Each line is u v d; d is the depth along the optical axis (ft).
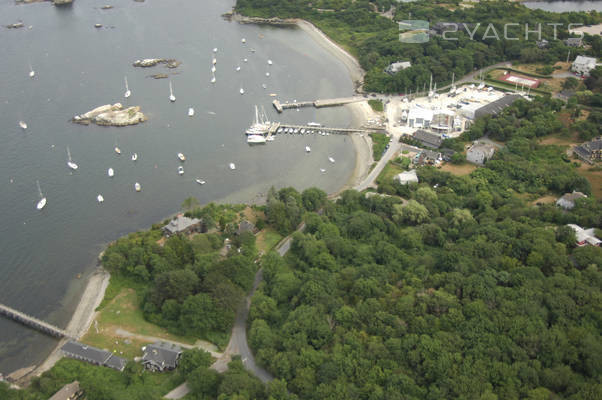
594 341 652.07
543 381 621.72
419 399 613.93
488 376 629.10
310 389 644.69
